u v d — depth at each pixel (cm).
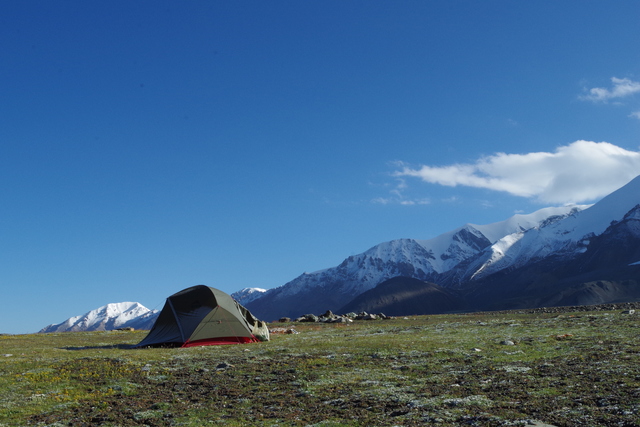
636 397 1794
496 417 1678
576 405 1769
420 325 5131
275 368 2675
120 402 2102
